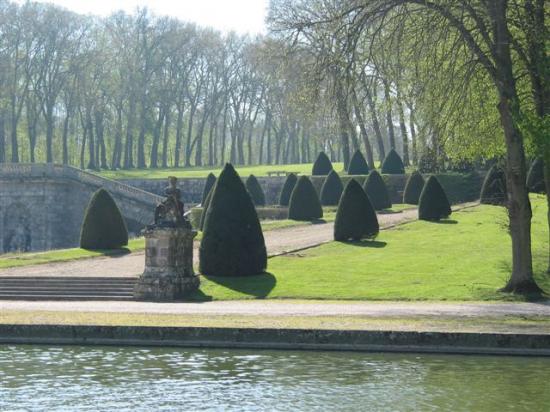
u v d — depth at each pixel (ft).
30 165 254.47
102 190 186.09
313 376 70.13
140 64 391.86
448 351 79.87
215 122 435.53
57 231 254.47
